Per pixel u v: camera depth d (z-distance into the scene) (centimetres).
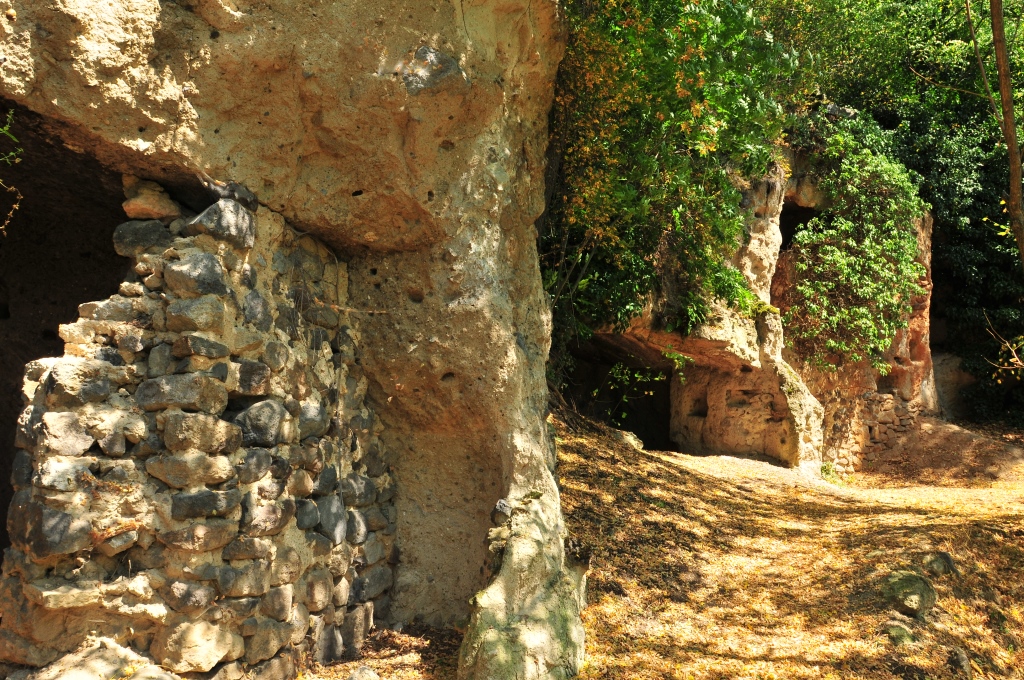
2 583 385
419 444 575
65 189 463
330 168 499
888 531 798
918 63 1644
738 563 713
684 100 673
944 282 1769
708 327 1138
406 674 498
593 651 537
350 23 461
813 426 1261
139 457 407
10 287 539
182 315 409
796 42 1162
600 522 720
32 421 384
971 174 1617
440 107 494
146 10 406
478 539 571
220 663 421
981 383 1742
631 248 963
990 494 1150
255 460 439
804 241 1383
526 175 600
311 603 484
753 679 523
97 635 395
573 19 620
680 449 1368
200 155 433
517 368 545
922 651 577
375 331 550
